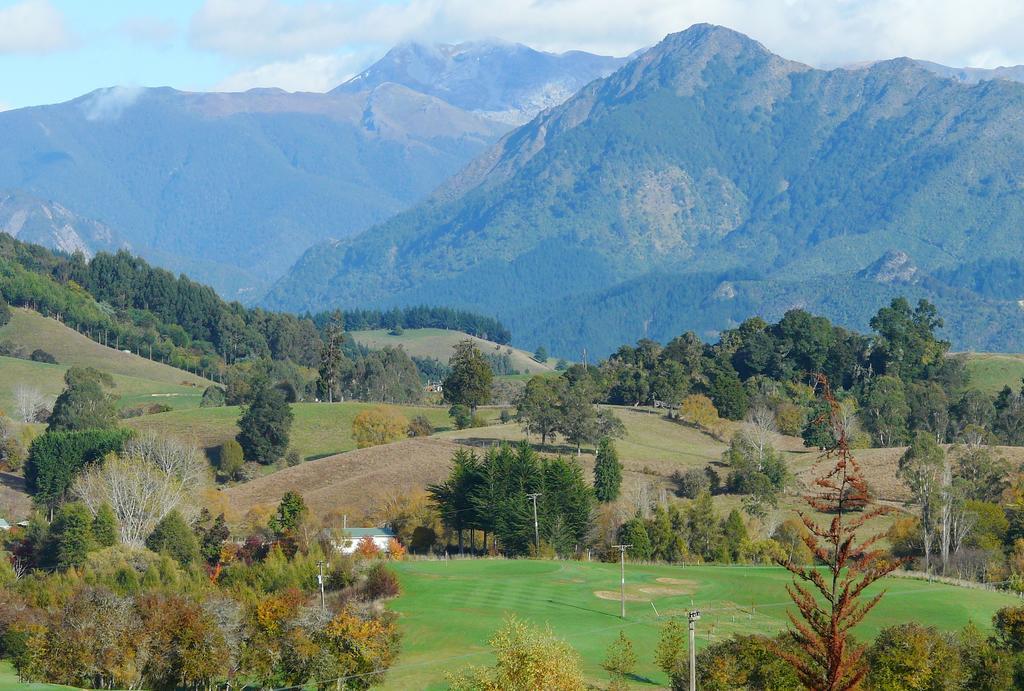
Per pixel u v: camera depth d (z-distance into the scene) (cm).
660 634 10050
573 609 11106
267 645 9006
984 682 7856
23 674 8594
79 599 9262
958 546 14562
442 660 9231
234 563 13312
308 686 8900
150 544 14012
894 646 7888
